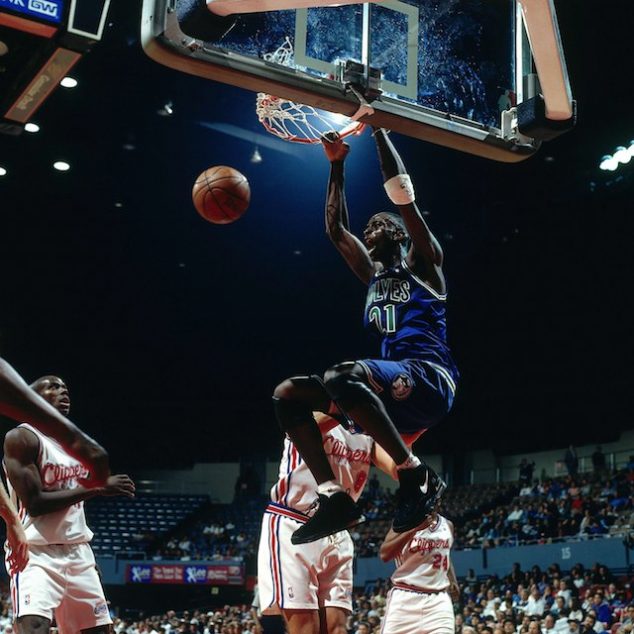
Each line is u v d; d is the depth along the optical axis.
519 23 3.46
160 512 25.39
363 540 21.30
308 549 3.82
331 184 3.78
